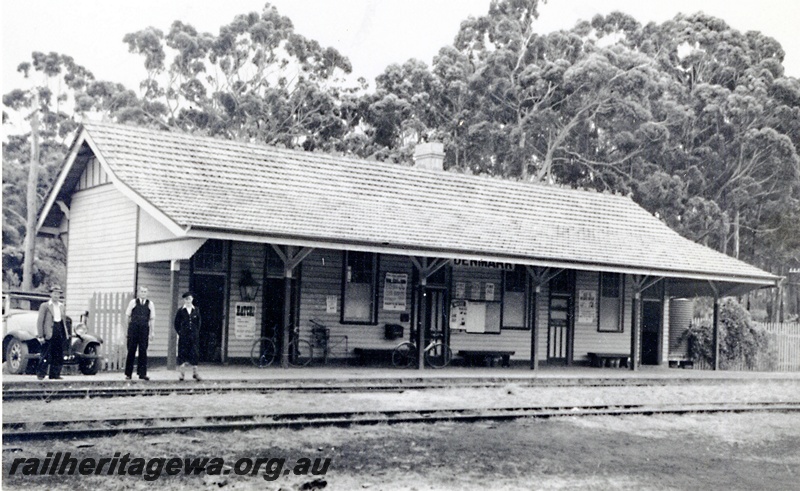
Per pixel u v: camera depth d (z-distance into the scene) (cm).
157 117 4925
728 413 1792
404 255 2539
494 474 1087
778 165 5216
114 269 2362
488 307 2836
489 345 2834
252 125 4953
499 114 5162
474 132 5038
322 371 2236
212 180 2314
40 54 4947
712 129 5328
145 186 2167
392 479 1030
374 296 2603
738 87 5316
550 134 5147
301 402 1617
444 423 1453
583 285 3055
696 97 5325
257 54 5034
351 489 977
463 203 2795
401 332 2617
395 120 4988
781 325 3550
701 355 3356
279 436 1251
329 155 2675
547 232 2833
